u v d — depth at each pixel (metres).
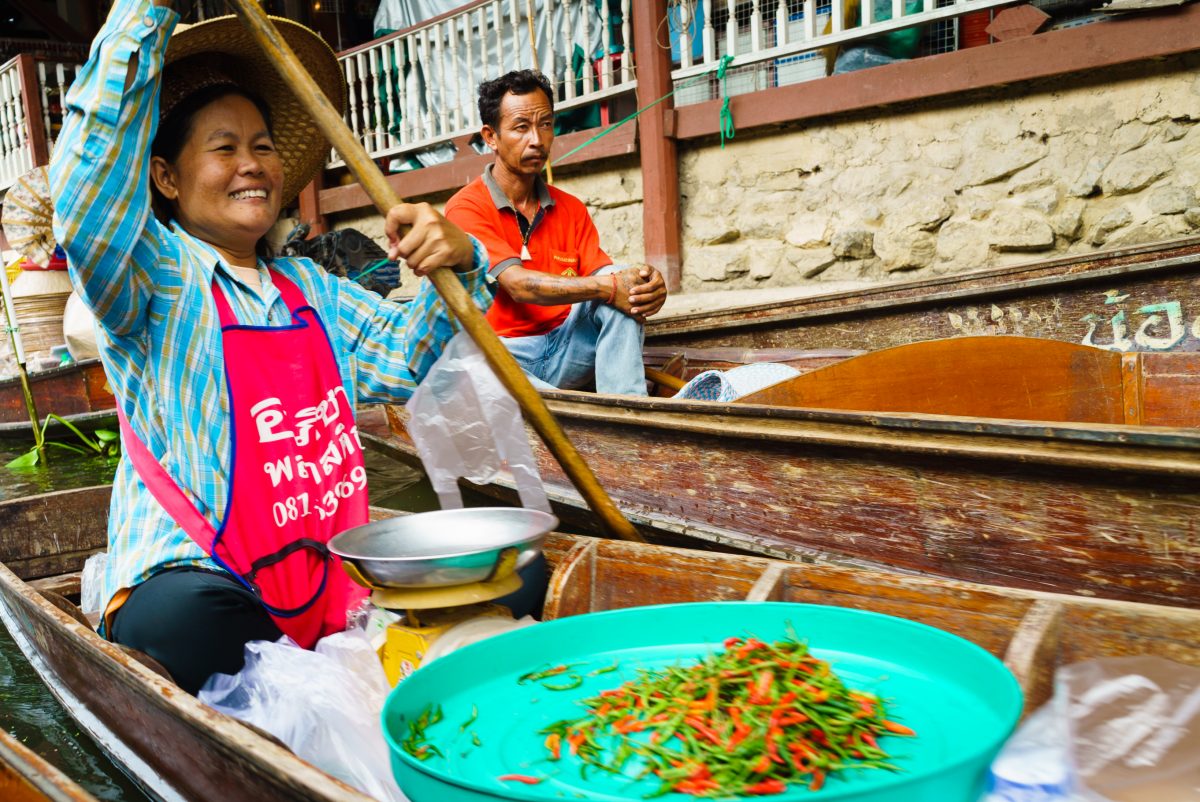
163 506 2.19
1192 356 3.35
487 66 7.55
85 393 6.73
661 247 6.73
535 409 2.24
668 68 6.59
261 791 1.45
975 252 5.72
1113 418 3.50
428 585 1.92
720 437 2.96
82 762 2.36
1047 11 5.39
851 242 6.11
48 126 10.12
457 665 1.61
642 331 3.87
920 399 3.36
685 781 1.30
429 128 8.03
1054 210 5.45
